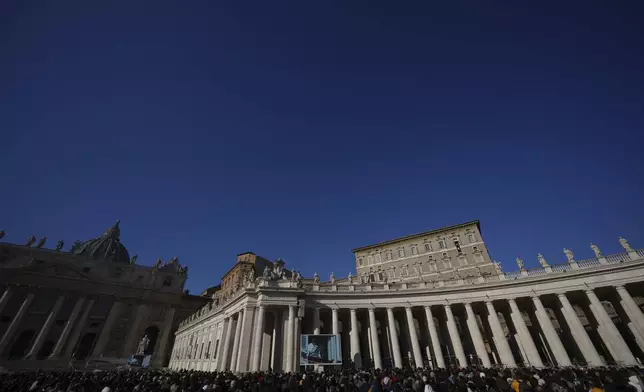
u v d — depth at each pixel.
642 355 34.62
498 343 35.47
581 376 18.31
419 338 44.91
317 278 43.38
